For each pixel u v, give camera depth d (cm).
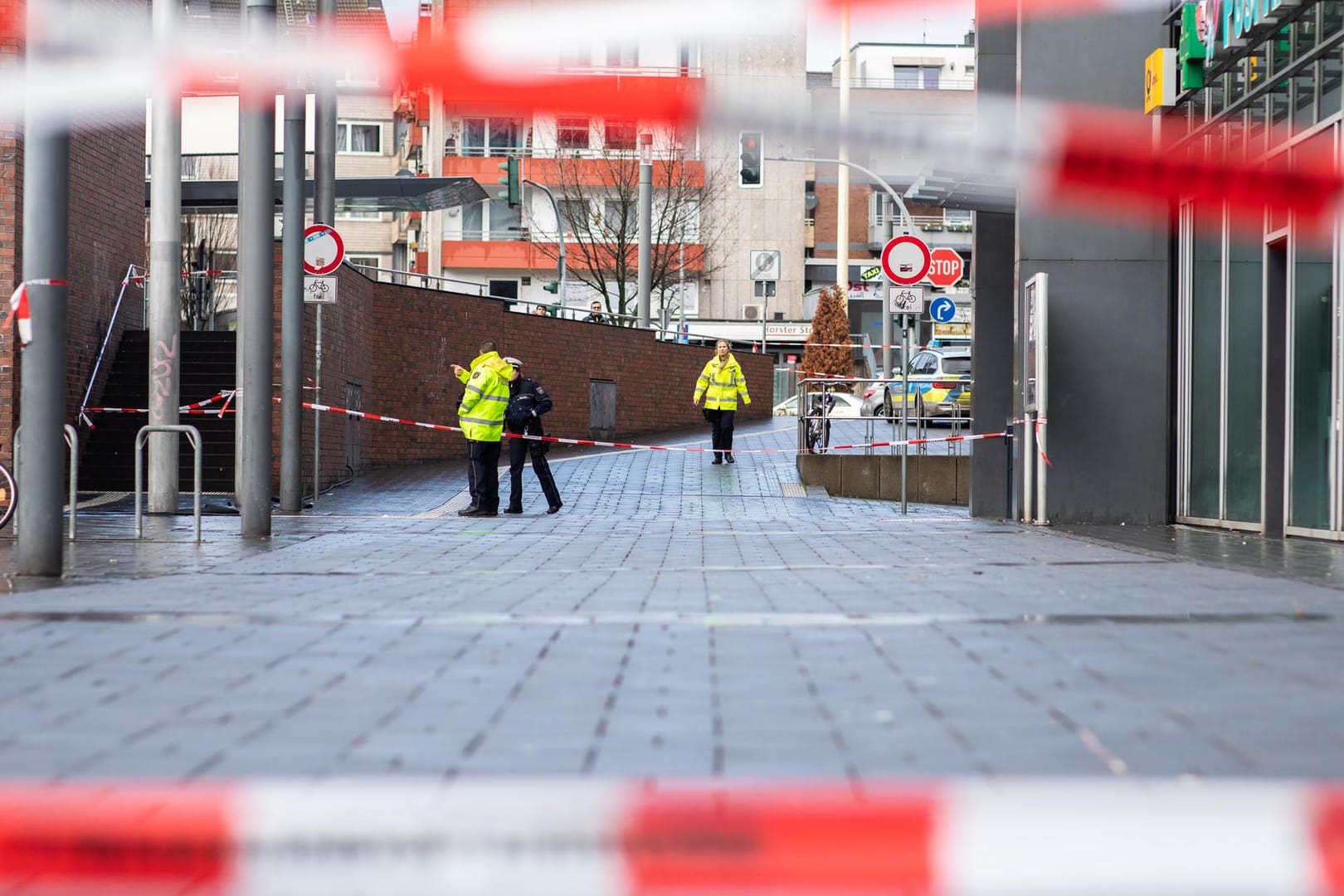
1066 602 2702
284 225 5391
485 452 5750
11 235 5394
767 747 1481
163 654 2089
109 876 1079
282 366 5478
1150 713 1653
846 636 2264
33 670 1956
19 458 3188
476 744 1496
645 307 12325
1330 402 4156
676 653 2102
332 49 1503
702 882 1041
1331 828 1077
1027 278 5191
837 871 1040
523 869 1052
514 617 2473
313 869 1062
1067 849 1045
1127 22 5069
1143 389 5166
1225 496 4841
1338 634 2275
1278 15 4131
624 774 1354
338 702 1731
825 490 7156
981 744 1491
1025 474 5272
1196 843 1054
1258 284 4622
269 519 4572
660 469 7881
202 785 1304
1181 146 4938
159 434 5334
